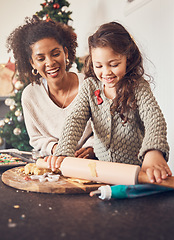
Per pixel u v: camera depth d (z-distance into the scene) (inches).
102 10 150.1
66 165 33.2
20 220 21.1
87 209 24.0
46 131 60.8
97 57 35.6
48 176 35.0
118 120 41.1
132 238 17.8
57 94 59.4
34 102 60.0
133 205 25.1
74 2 158.7
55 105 59.2
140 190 27.5
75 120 41.0
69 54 60.2
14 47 57.4
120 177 29.3
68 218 21.5
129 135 40.7
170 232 18.7
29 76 60.1
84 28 158.1
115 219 21.3
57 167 34.4
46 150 57.1
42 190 30.0
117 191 26.6
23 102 60.8
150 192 28.2
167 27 98.3
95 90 43.4
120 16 132.0
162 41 101.0
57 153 37.4
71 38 58.6
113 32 36.3
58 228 19.5
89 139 55.6
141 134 41.9
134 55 39.6
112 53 34.9
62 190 29.8
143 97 38.1
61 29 54.8
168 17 97.5
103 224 20.2
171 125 97.3
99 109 42.5
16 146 120.3
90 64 44.2
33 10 161.3
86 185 30.9
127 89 38.6
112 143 41.5
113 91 41.8
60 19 109.9
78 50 156.3
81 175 32.0
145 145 32.8
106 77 36.4
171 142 97.4
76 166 32.4
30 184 31.0
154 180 28.1
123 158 41.6
